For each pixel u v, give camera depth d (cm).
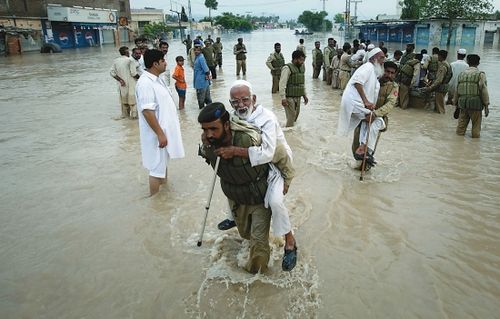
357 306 298
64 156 659
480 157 625
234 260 358
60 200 489
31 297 315
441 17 3716
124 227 420
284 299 307
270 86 1423
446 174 554
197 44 995
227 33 10544
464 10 3581
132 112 918
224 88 1366
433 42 3862
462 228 407
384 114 541
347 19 5144
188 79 1648
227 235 399
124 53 896
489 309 293
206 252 373
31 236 405
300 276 334
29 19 4050
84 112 1008
